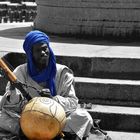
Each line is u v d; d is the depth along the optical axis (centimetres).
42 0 1255
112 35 1134
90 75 800
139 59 786
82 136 568
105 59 793
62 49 919
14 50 872
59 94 577
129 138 651
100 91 736
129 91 730
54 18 1205
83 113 573
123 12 1120
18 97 562
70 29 1170
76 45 1005
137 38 1124
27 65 575
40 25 1284
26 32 1331
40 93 557
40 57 557
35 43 554
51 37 1168
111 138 641
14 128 565
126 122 687
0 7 2428
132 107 723
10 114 566
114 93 733
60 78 579
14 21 2017
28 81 573
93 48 954
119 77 788
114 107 718
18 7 2423
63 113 538
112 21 1128
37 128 523
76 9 1153
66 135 570
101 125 691
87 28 1147
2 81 764
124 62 789
